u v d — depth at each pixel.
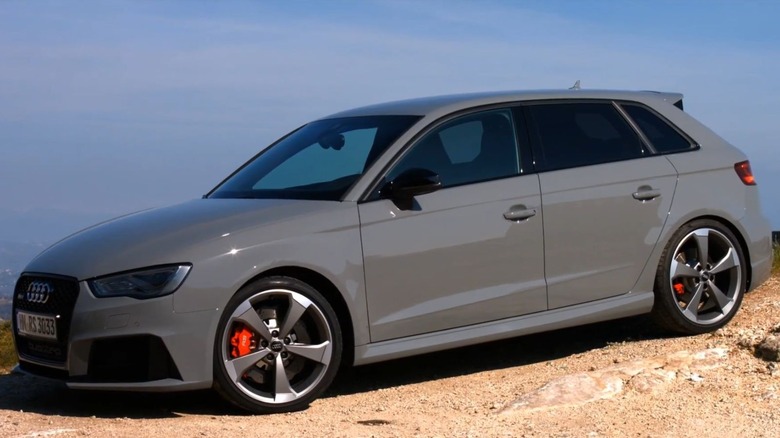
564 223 6.22
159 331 5.09
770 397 5.31
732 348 6.17
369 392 5.93
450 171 6.00
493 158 6.15
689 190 6.68
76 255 5.45
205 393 5.95
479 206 5.96
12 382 6.62
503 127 6.27
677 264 6.62
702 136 6.96
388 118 6.30
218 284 5.20
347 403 5.65
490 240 5.98
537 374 6.06
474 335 5.96
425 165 5.95
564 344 6.90
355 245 5.60
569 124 6.48
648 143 6.70
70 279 5.29
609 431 4.88
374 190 5.77
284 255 5.37
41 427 5.02
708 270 6.74
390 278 5.71
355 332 5.61
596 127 6.57
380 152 5.90
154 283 5.14
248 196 6.11
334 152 6.20
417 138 5.99
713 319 6.73
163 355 5.13
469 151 6.11
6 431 4.90
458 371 6.36
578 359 6.34
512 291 6.06
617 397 5.39
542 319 6.18
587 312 6.32
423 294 5.81
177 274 5.15
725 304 6.78
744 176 6.96
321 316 5.48
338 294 5.59
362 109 6.75
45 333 5.39
